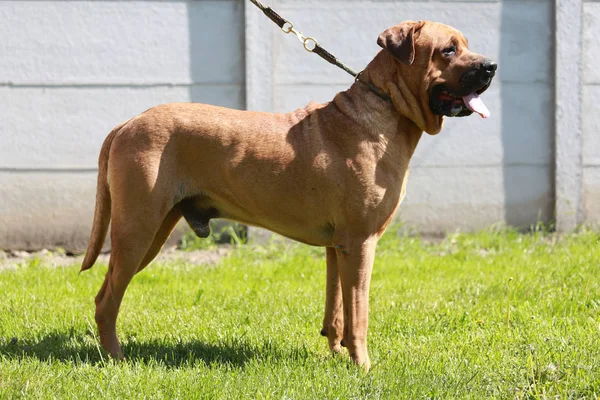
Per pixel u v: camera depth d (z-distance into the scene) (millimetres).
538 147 9664
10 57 9047
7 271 7746
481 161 9609
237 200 4891
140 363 4656
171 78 9289
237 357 4941
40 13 9062
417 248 9055
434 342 5227
